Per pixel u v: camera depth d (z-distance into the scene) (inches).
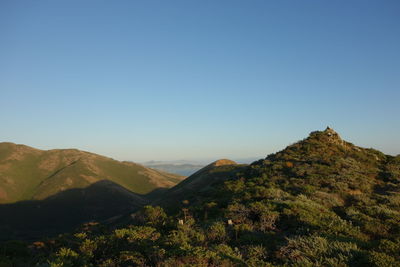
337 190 839.7
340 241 410.6
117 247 538.6
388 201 755.4
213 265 370.9
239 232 525.3
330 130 1568.7
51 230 3752.5
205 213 720.3
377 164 1217.4
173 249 430.0
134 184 6732.3
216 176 2642.7
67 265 447.8
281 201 674.8
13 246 710.5
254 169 1275.8
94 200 4921.3
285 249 410.0
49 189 5162.4
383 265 318.0
